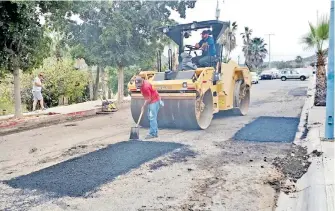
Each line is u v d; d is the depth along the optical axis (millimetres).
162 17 14945
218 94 9172
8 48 10477
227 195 4141
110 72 25188
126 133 8203
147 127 8820
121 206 3855
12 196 4195
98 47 14234
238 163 5418
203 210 3723
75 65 20391
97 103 15945
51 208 3836
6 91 17375
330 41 6223
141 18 14414
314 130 7355
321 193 3863
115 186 4461
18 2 9305
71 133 8578
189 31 9305
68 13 13383
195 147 6461
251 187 4398
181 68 9109
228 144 6668
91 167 5258
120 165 5336
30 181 4711
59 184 4562
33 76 17828
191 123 7977
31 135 8562
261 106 12672
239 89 10195
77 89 19453
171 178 4742
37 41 10820
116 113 12625
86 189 4367
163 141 7004
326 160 5121
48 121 10938
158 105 7531
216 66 9023
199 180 4664
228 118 10031
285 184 4520
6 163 5801
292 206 3830
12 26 9953
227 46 9500
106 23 14172
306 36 12828
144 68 16141
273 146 6465
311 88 19938
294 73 36125
